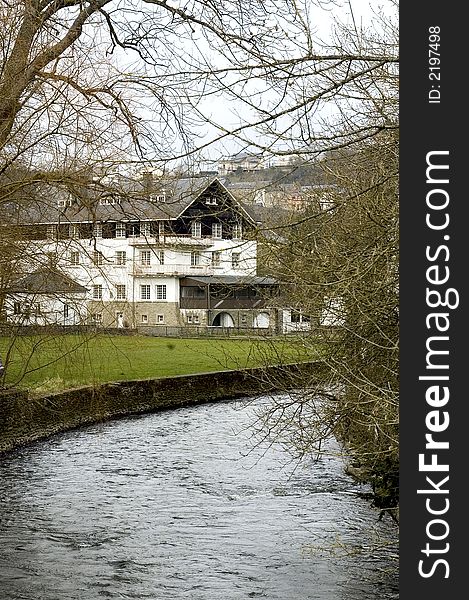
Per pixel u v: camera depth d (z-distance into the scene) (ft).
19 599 33.47
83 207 58.03
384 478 34.96
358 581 34.24
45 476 60.03
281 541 41.01
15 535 43.55
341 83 21.89
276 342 46.78
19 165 58.39
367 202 32.30
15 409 72.69
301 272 35.96
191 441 75.20
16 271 62.18
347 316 34.91
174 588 34.55
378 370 34.14
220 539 41.93
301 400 37.29
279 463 63.10
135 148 56.90
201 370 113.70
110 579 35.99
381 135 31.99
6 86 55.06
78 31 57.57
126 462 65.26
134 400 94.32
